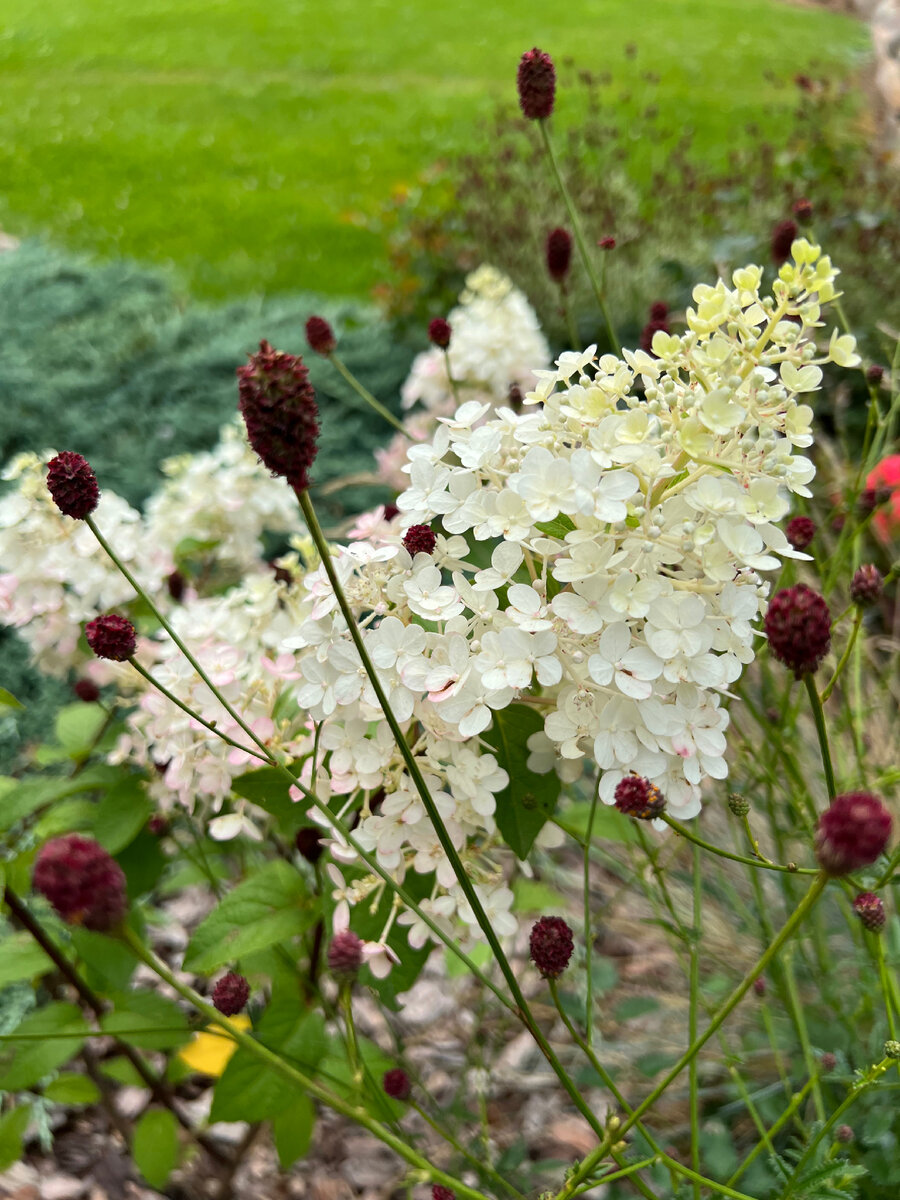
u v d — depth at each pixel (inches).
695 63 106.0
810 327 12.1
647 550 11.5
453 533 12.4
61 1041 15.0
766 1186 15.7
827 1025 17.4
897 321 38.9
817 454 31.6
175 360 41.2
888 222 42.7
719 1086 18.1
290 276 59.4
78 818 15.9
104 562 17.5
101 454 36.8
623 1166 11.8
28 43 116.0
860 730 17.1
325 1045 14.6
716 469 12.0
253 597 16.0
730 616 11.8
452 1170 17.2
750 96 94.0
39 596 17.4
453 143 84.7
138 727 16.0
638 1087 19.1
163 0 136.3
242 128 90.0
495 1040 18.7
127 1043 15.8
